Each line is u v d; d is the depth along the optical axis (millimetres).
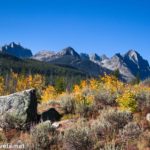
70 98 19500
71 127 13664
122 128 13438
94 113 16781
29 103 15898
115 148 11070
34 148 11875
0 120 14992
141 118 14781
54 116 17156
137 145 11422
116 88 23344
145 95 19094
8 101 16156
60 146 12109
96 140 12023
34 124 15336
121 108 16500
